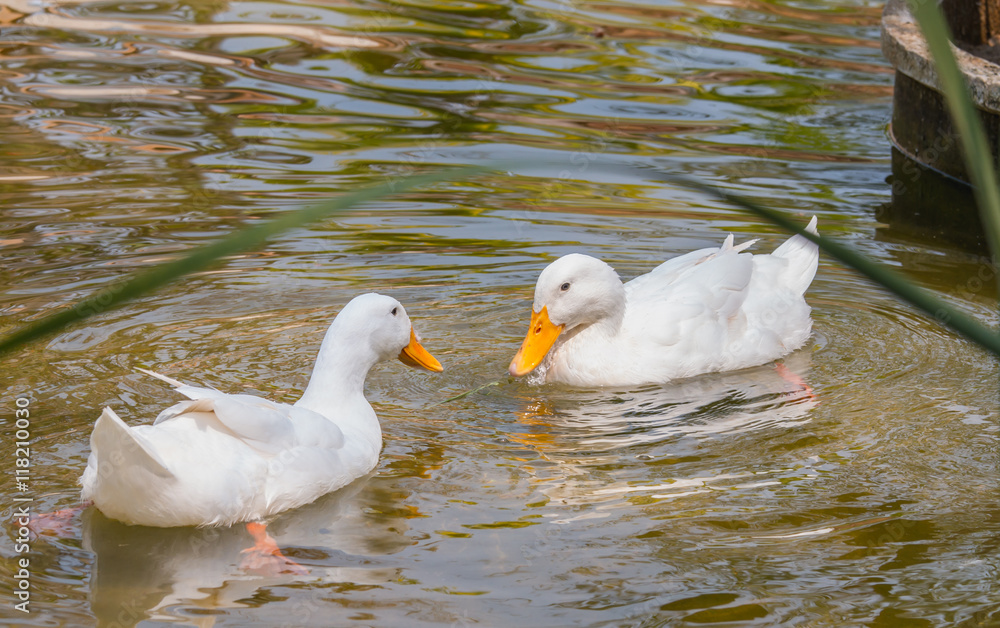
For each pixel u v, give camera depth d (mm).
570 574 6719
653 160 17281
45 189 14891
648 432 9250
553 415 9695
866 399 9906
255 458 7230
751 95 21297
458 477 8227
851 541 7227
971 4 17406
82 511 7285
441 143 17781
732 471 8391
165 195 14852
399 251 13547
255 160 16547
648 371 10547
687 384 10539
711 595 6473
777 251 12352
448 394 10062
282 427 7387
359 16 26422
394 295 12234
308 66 22234
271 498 7320
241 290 12180
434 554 6957
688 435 9172
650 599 6414
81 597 6227
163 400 9266
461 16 27094
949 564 6906
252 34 24359
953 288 12594
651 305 11047
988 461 8562
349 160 16703
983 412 9547
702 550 7070
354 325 8648
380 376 10430
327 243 13781
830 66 23375
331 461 7781
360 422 8562
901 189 16469
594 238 14125
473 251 13625
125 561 6660
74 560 6656
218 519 7020
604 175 16609
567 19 27000
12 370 9805
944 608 6348
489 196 15633
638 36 25641
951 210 15656
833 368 10727
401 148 17438
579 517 7547
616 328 10711
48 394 9305
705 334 10781
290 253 13422
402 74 21969
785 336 11297
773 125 19547
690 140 18484
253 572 6613
